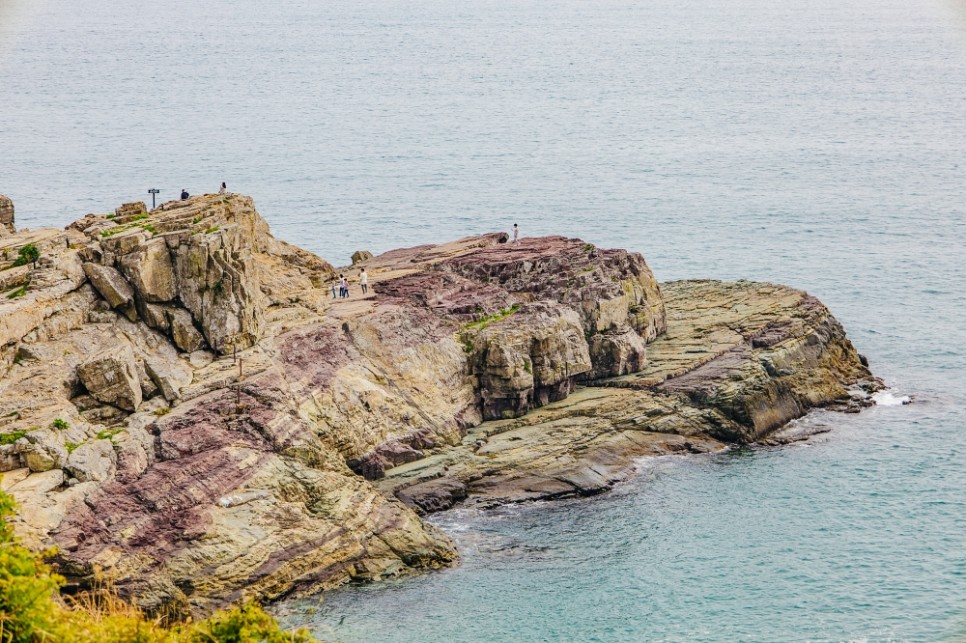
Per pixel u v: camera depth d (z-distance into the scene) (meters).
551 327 125.69
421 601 95.69
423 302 128.75
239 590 93.31
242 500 96.94
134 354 106.44
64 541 89.19
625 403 125.00
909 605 96.62
